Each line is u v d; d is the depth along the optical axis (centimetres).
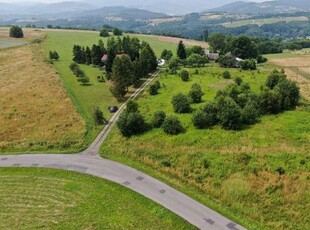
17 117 8838
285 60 17862
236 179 5766
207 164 6194
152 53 13400
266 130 7206
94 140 7556
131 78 10506
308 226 4834
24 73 12681
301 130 7112
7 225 5034
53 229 4928
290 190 5444
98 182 5975
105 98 9944
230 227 4822
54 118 8650
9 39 19800
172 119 7362
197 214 5097
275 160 6116
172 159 6525
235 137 6969
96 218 5125
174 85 10906
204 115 7444
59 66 13675
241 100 8331
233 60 14562
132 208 5309
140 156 6725
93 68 13438
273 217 5041
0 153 7225
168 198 5475
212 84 10894
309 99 9650
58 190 5825
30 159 6875
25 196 5691
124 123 7438
